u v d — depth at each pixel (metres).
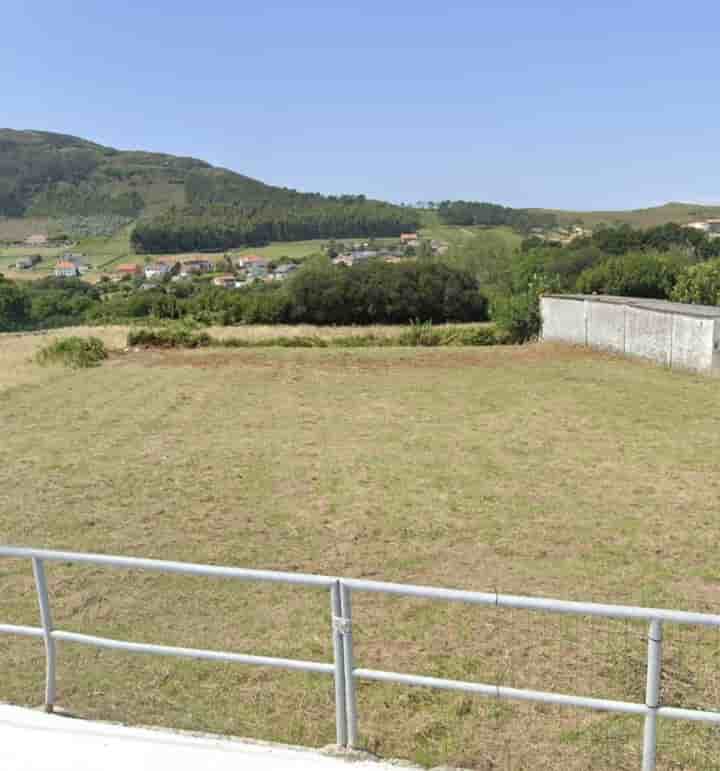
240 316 49.72
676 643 5.40
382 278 51.81
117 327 36.09
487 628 5.69
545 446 12.07
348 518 8.57
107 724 3.86
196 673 5.00
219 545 7.76
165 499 9.45
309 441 12.77
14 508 9.13
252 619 5.95
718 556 7.27
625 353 23.86
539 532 8.01
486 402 16.48
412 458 11.42
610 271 36.06
